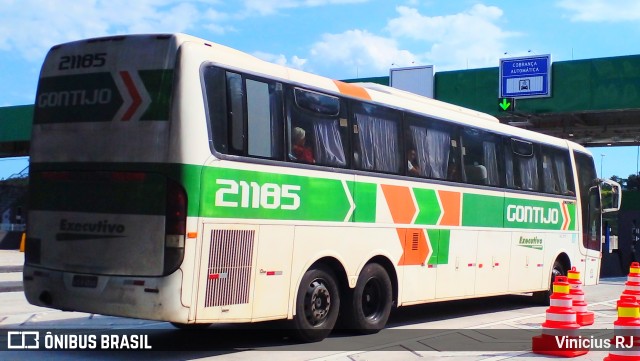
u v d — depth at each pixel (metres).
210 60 8.53
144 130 8.27
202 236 8.20
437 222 12.34
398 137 11.62
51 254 8.73
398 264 11.46
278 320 9.83
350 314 10.63
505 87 26.47
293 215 9.50
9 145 43.09
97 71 8.66
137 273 8.14
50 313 12.96
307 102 9.92
